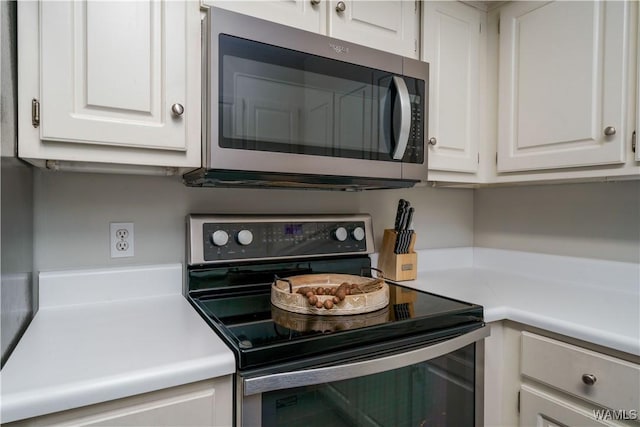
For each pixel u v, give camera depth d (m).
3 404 0.56
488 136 1.48
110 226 1.15
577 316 1.00
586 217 1.46
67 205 1.09
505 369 1.11
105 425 0.63
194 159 0.94
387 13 1.23
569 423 0.95
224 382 0.73
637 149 1.06
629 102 1.08
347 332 0.84
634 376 0.83
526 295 1.24
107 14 0.84
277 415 0.75
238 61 0.93
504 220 1.77
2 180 0.70
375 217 1.63
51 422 0.60
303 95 1.02
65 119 0.80
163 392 0.68
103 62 0.83
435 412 0.97
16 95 0.76
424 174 1.24
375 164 1.14
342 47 1.08
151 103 0.89
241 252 1.25
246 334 0.83
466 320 1.02
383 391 0.89
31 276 0.98
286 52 1.00
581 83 1.19
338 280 1.23
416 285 1.40
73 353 0.73
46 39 0.78
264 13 1.02
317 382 0.77
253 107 0.95
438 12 1.35
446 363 0.99
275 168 0.98
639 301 1.16
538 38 1.31
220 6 0.96
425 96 1.24
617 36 1.10
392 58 1.17
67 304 1.06
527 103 1.35
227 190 1.32
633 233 1.32
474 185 1.66
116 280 1.13
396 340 0.90
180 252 1.25
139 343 0.79
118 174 1.16
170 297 1.18
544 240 1.60
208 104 0.91
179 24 0.91
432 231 1.80
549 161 1.27
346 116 1.09
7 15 0.72
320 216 1.42
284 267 1.33
